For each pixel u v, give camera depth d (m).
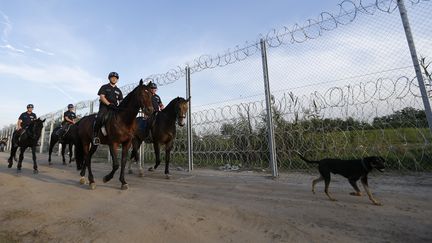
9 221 3.93
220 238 3.06
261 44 7.42
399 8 5.33
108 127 5.91
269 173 7.45
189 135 9.12
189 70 9.45
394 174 6.00
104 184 6.54
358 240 2.84
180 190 5.69
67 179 7.37
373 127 6.03
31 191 5.80
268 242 2.89
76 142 7.26
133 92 5.86
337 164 4.54
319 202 4.32
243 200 4.65
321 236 2.98
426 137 5.41
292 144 7.33
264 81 7.27
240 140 8.41
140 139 8.17
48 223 3.79
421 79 4.98
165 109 7.64
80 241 3.14
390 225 3.20
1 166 10.66
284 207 4.13
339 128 6.51
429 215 3.46
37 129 8.59
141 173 7.98
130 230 3.38
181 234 3.20
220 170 8.64
